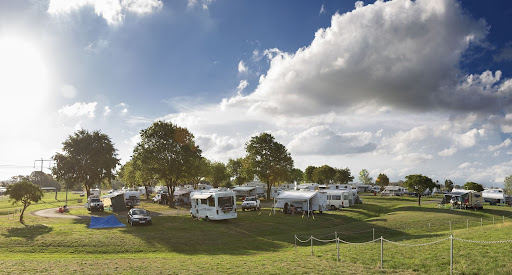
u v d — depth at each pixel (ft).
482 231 68.28
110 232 86.94
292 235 92.48
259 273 43.52
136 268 48.08
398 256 50.19
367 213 146.00
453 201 151.84
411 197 269.44
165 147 171.01
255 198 157.58
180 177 176.45
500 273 36.76
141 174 182.39
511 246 46.85
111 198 150.71
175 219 115.85
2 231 85.71
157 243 76.48
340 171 392.68
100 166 178.40
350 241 84.53
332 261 51.06
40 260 55.83
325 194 140.26
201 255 66.85
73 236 79.15
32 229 89.35
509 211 142.31
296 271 44.04
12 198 107.76
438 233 85.51
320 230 101.65
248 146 229.25
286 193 141.69
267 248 77.00
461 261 42.34
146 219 101.86
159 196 202.80
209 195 108.27
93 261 54.90
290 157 228.63
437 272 40.19
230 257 60.80
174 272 45.16
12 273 43.45
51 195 337.52
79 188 477.77
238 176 318.24
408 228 100.37
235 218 118.42
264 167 222.48
